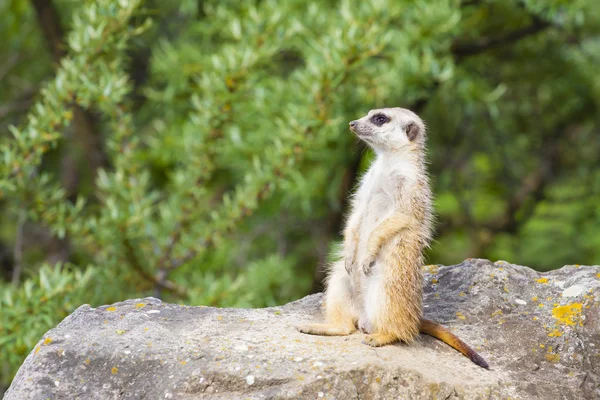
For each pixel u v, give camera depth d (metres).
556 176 25.88
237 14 18.09
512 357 8.17
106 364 7.41
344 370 7.15
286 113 14.42
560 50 21.17
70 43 13.36
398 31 16.00
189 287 15.09
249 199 14.32
